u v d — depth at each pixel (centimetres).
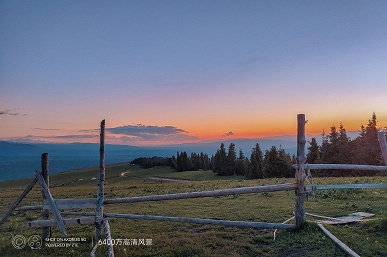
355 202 1512
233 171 11069
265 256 906
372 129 6612
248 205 1638
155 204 1897
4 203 2347
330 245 919
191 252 957
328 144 7206
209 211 1541
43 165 1112
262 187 1036
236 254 920
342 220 1149
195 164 15275
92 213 1245
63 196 2639
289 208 1487
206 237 1078
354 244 912
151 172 15325
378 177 2677
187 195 1048
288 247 942
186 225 1274
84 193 2812
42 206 1124
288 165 8019
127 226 1317
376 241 928
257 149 9288
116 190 3091
